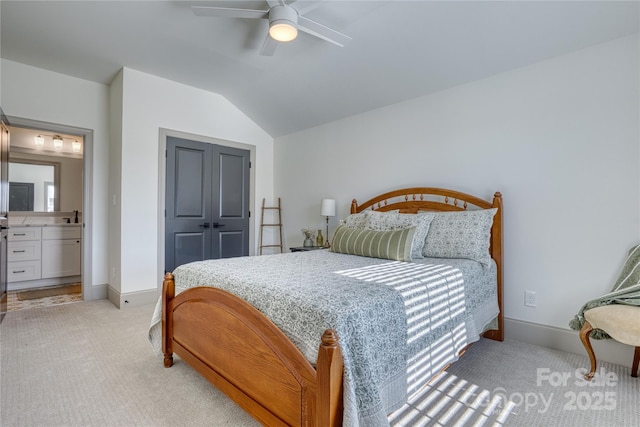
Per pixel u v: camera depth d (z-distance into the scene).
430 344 1.66
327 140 4.26
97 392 1.85
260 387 1.43
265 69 3.51
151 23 2.73
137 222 3.63
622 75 2.21
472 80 2.92
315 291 1.47
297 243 4.67
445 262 2.39
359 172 3.87
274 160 5.04
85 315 3.25
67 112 3.68
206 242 4.25
